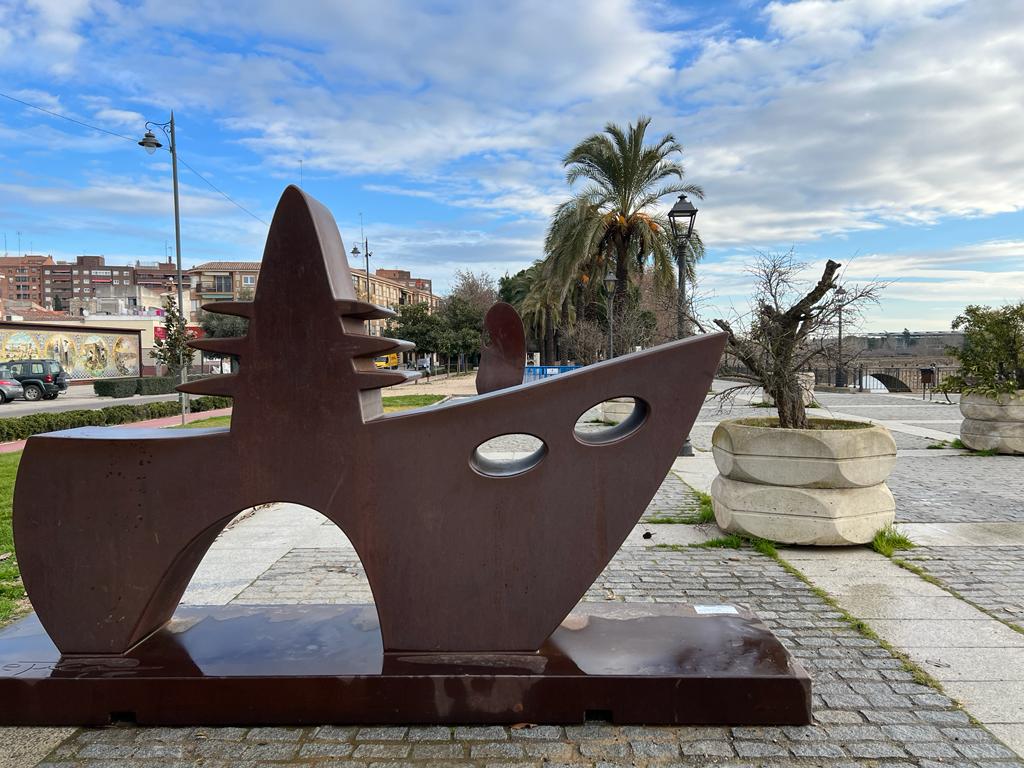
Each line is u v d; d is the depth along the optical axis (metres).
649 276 23.19
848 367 7.78
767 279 8.84
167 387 36.50
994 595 4.76
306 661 3.21
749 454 6.08
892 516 6.09
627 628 3.60
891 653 3.79
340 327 3.24
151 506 3.28
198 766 2.78
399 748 2.89
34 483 3.29
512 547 3.24
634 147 21.17
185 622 3.73
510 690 3.05
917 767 2.71
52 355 39.78
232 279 78.94
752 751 2.85
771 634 3.53
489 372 4.05
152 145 18.59
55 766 2.79
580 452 3.23
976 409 11.59
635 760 2.79
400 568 3.26
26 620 3.87
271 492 3.27
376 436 3.24
